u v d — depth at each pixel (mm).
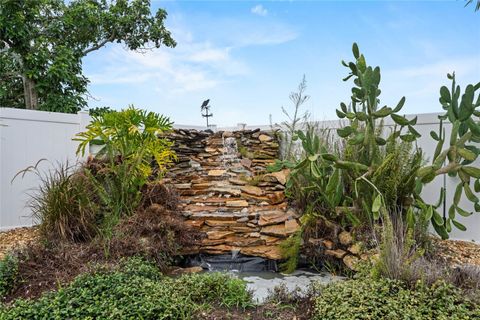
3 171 4574
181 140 6027
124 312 2197
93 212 3771
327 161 3777
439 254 3379
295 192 4410
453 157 3324
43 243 3379
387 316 2057
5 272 2777
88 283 2562
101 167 4234
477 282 2422
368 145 3666
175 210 4406
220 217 4320
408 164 3691
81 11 9117
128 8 10266
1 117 4562
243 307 2502
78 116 5246
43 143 4902
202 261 3953
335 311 2189
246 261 3869
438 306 2135
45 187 4039
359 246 3287
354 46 3639
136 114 4273
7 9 7020
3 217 4562
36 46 7574
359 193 3625
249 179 5316
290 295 2684
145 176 4309
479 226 4059
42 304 2293
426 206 3473
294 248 3609
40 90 7641
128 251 3338
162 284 2680
